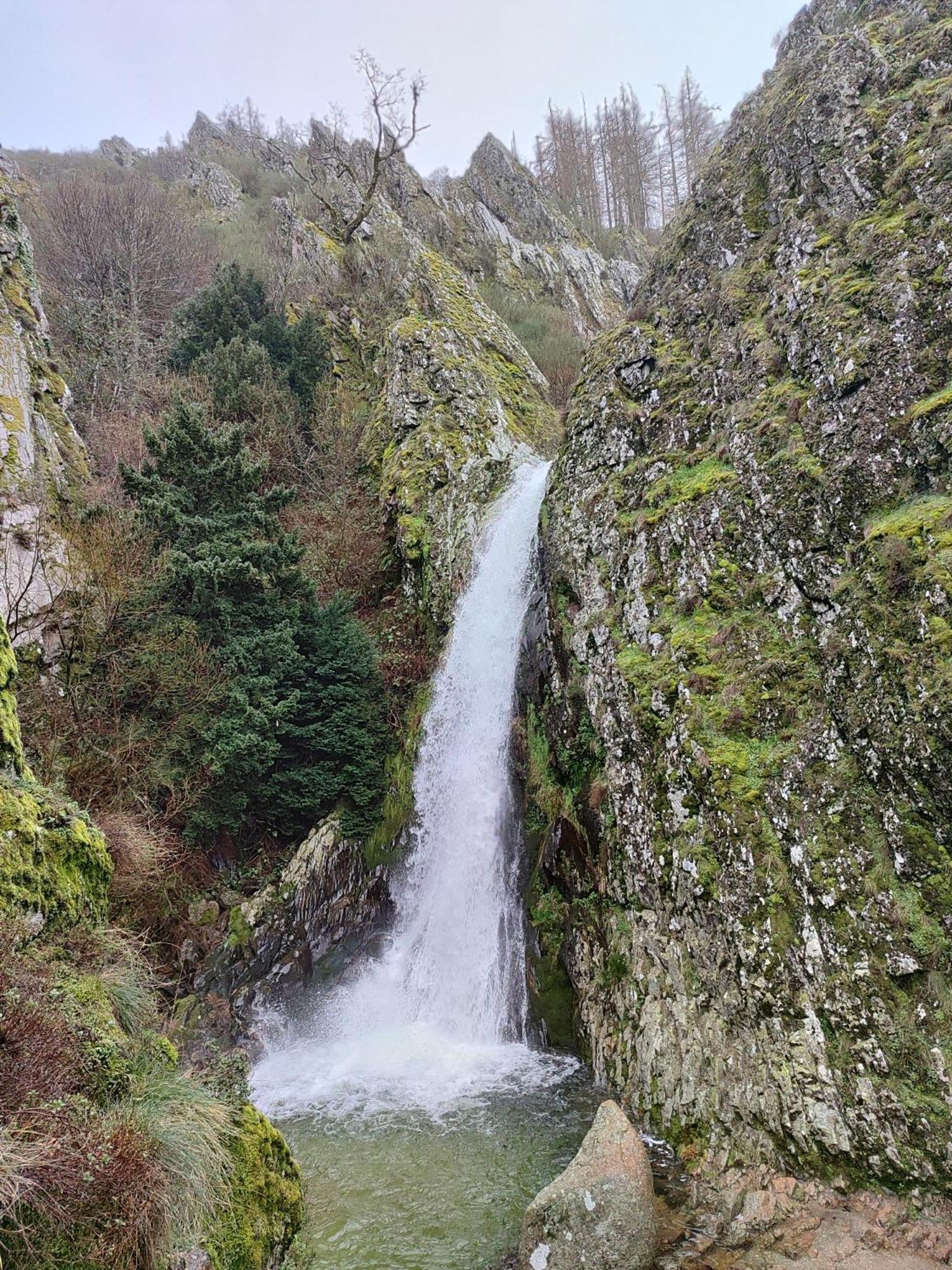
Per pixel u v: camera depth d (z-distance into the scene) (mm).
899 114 11094
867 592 8180
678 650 10273
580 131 60719
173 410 17578
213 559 14102
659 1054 8414
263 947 12742
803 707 8688
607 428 14297
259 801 14102
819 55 13391
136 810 12297
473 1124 8781
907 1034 6508
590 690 12008
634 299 16891
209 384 22438
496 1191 7559
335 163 41406
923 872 6867
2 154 35281
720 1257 6129
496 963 12031
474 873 13312
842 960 7137
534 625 14531
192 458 16000
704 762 9047
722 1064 7746
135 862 11156
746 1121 7266
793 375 10742
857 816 7602
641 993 9133
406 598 18484
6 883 4969
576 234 49500
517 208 48625
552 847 11930
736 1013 7840
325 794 14633
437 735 15594
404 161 44281
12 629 12328
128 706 13250
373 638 17156
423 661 17438
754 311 12305
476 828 13727
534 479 20359
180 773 12898
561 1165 7875
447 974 12555
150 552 14398
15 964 4500
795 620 9305
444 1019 11922
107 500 16297
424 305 26641
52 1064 3973
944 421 8133
